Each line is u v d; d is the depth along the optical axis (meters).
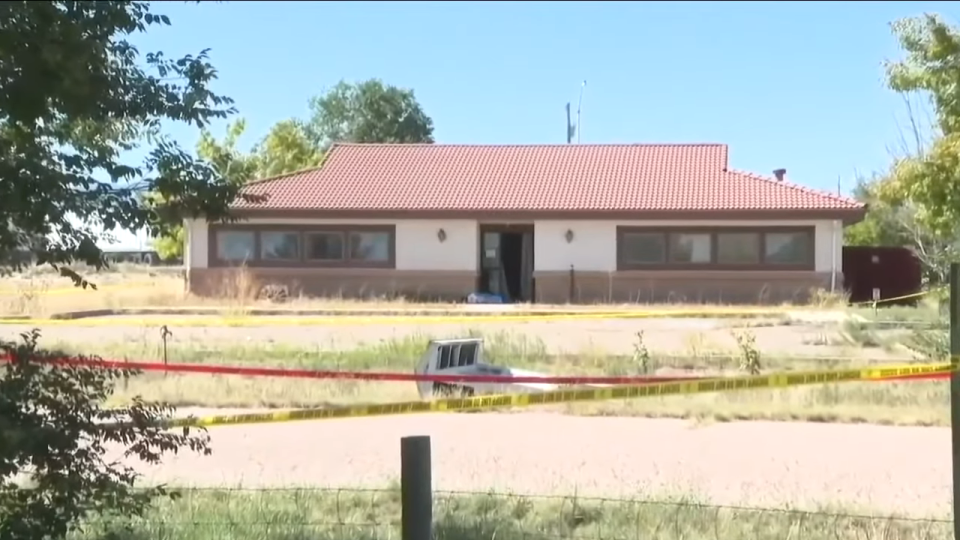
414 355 18.61
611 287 36.34
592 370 17.11
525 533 7.67
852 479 9.86
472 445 11.56
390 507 8.55
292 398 14.50
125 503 6.06
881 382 15.09
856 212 34.50
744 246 35.75
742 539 7.57
